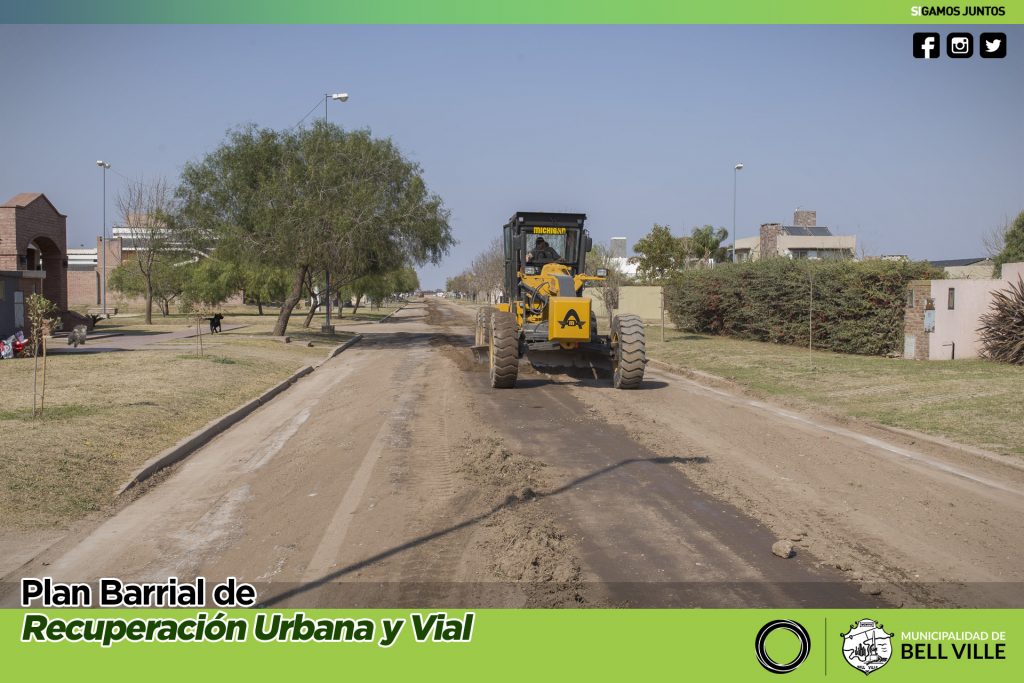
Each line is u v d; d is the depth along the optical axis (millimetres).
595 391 15117
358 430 11172
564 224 16906
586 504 7258
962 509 7023
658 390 15312
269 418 13109
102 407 11680
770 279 24875
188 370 16812
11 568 6004
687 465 8773
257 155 28297
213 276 50250
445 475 8352
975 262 38344
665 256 31328
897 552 5938
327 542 6344
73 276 74188
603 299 37438
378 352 26859
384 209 28391
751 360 20094
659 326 37062
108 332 32531
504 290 18625
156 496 8086
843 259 22797
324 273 36312
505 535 6324
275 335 30047
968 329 18672
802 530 6465
